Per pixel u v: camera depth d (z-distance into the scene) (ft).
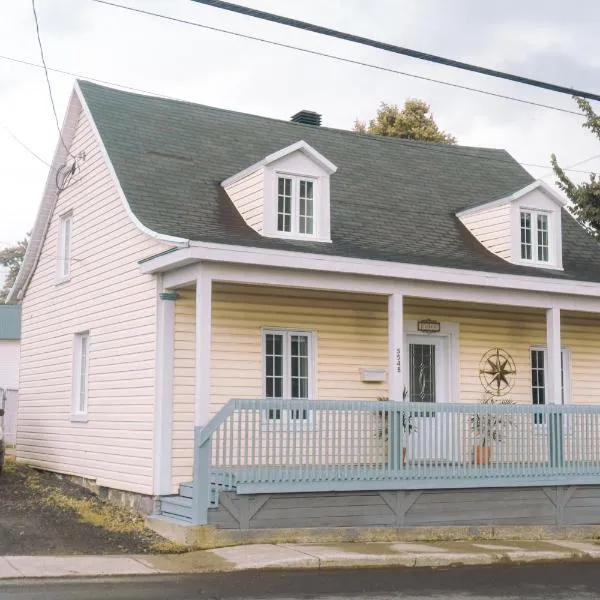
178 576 34.19
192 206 49.52
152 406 45.47
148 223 45.65
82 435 54.24
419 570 37.55
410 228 56.75
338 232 52.47
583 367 59.98
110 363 50.88
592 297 53.42
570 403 59.00
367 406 43.83
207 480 40.22
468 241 58.23
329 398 50.19
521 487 47.32
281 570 36.27
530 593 32.73
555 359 51.83
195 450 40.47
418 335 54.44
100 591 30.89
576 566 40.04
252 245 42.75
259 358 48.26
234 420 45.19
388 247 52.31
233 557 37.42
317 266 43.96
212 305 47.24
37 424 62.49
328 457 42.65
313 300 50.34
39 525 42.65
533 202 57.93
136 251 48.47
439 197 62.54
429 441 45.50
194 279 42.57
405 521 44.14
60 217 61.00
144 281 47.24
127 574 34.22
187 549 39.17
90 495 51.42
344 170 61.21
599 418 50.08
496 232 57.72
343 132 67.00
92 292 54.29
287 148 49.78
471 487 45.80
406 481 44.11
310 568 36.96
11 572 33.73
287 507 41.52
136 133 54.60
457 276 48.16
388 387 51.52
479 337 55.88
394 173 63.77
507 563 40.40
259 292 48.67
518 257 56.65
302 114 70.69
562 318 59.57
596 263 62.34
